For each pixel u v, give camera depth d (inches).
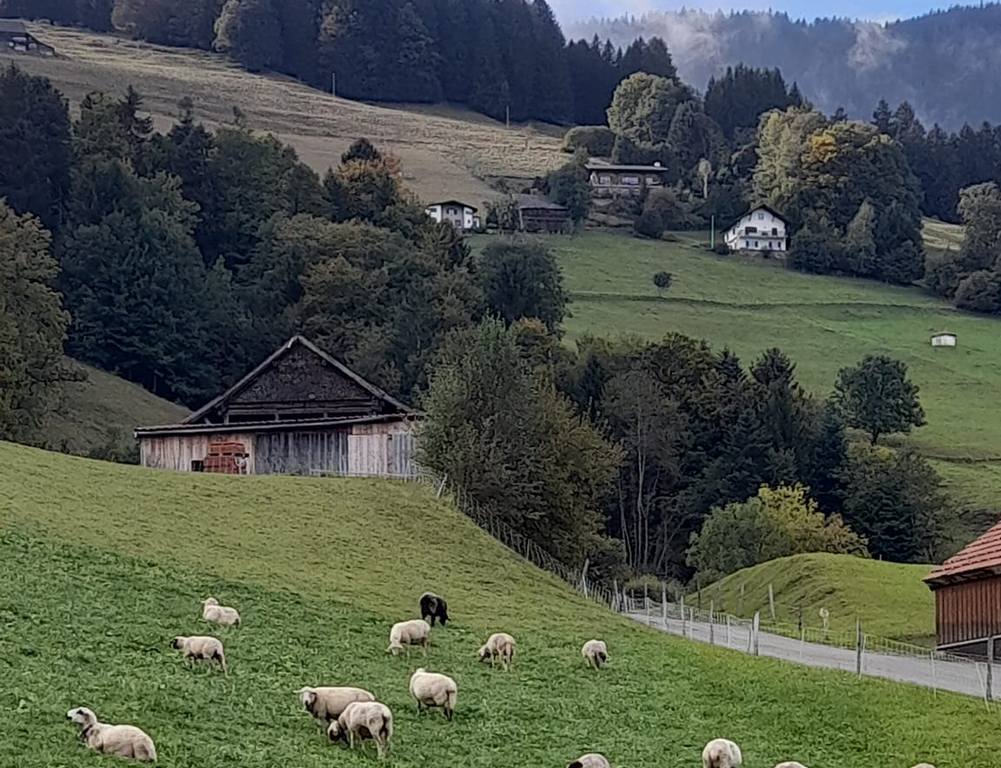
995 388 6860.2
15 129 6604.3
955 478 5634.8
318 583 2096.5
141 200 6215.6
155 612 1733.5
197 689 1396.4
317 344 5654.5
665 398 5374.0
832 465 5364.2
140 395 5418.3
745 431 5290.4
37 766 1050.7
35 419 4279.0
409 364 5339.6
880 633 2832.2
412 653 1754.4
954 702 1754.4
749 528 4389.8
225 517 2436.0
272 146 7308.1
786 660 2084.2
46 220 6476.4
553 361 5383.9
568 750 1392.7
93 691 1316.4
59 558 1908.2
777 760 1471.5
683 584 4692.4
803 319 7751.0
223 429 3198.8
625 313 7396.7
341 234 6240.2
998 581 2445.9
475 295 6053.2
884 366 6072.8
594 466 3191.4
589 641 1882.4
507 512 2989.7
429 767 1256.2
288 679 1515.7
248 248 6732.3
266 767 1163.3
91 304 5620.1
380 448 3277.6
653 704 1663.4
